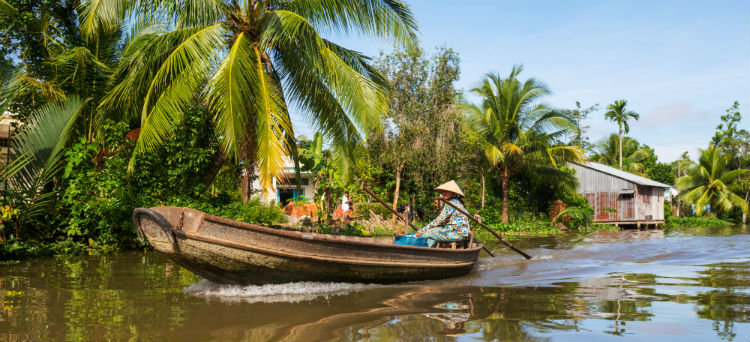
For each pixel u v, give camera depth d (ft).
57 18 40.34
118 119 36.70
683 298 16.31
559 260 28.53
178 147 34.78
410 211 63.26
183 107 32.37
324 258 17.95
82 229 32.27
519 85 74.38
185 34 34.04
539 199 88.43
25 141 29.43
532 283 20.02
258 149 29.94
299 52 36.04
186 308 15.01
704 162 116.88
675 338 11.38
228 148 30.07
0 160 29.07
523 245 39.99
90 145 32.83
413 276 20.57
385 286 19.29
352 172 42.63
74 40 40.47
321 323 13.12
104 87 36.99
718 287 18.53
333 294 17.43
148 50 34.91
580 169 93.20
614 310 14.46
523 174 84.38
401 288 18.80
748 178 115.65
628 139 141.49
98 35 38.68
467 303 15.75
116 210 31.76
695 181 118.21
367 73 39.91
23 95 35.83
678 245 39.29
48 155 30.07
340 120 40.14
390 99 57.31
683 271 23.27
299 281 18.39
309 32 32.24
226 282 18.17
